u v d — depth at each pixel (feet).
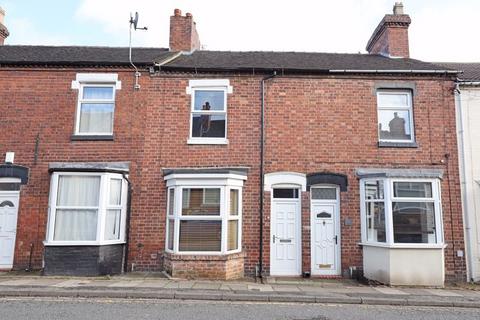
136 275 33.86
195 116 38.58
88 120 38.40
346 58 44.34
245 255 35.53
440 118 37.96
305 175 36.70
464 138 37.60
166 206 36.37
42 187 36.40
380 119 38.52
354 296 27.68
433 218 34.78
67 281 30.58
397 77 38.52
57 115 37.73
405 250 33.53
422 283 33.06
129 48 43.93
